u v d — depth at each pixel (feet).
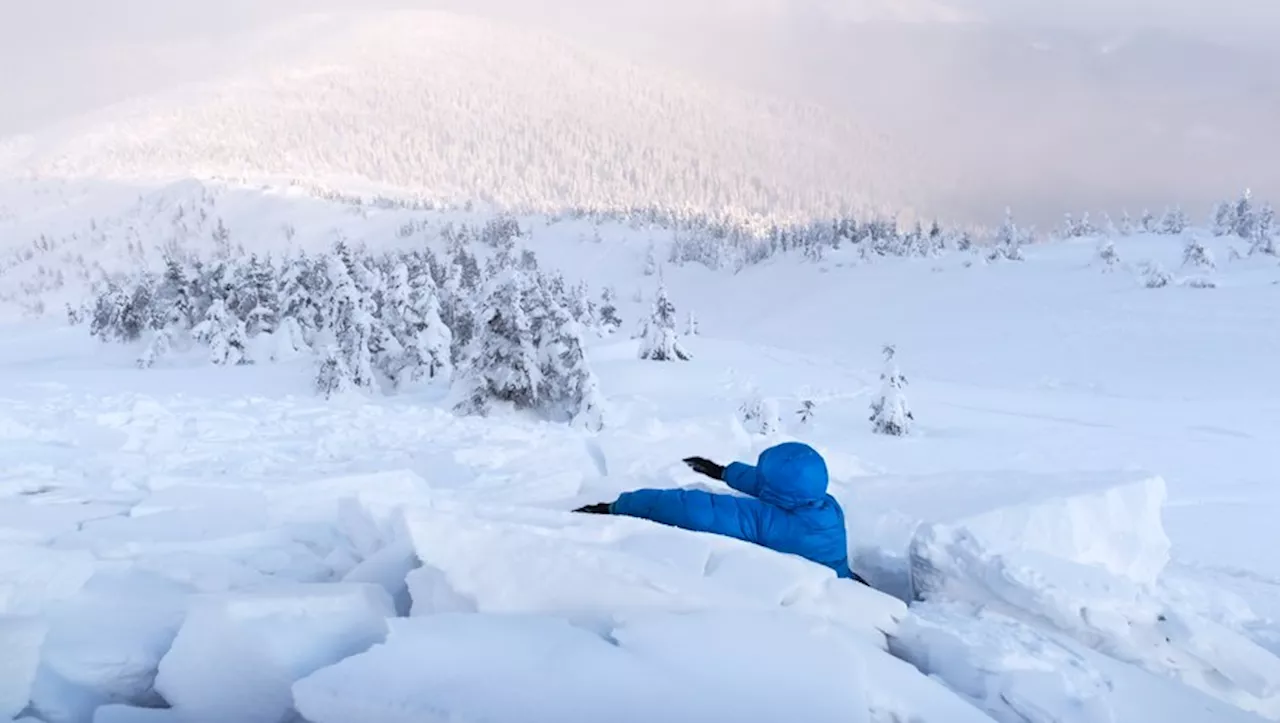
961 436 78.43
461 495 14.35
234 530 11.23
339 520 11.41
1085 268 262.88
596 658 7.01
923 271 296.30
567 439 23.09
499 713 6.17
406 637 7.06
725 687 6.86
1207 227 336.08
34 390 35.65
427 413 31.76
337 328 118.52
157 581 9.16
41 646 7.34
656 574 8.61
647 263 483.51
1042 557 11.48
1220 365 142.20
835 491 15.87
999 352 170.60
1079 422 91.56
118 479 14.75
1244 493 50.80
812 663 7.30
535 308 73.51
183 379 92.99
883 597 9.95
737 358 148.05
